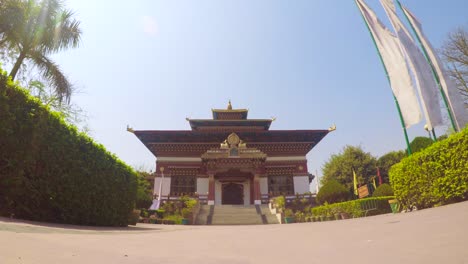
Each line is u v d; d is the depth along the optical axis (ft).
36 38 52.90
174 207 95.76
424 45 38.47
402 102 37.04
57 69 56.18
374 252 10.21
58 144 28.32
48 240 13.21
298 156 123.24
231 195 117.91
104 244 14.43
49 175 27.07
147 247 14.21
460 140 26.89
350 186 156.56
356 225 24.61
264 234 22.84
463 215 17.13
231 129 126.72
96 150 34.37
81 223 31.07
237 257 11.10
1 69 23.38
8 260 7.82
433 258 8.11
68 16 56.49
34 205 26.03
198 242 17.25
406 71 36.78
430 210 27.76
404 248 10.27
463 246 9.14
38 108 26.43
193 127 139.44
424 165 32.01
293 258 10.46
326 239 15.92
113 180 37.58
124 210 40.45
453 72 87.45
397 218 26.27
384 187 68.13
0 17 49.62
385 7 39.01
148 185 111.04
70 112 64.18
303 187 117.80
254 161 108.99
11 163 23.61
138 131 118.62
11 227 15.88
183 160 122.21
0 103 22.89
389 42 38.88
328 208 74.90
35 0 53.47
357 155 164.35
